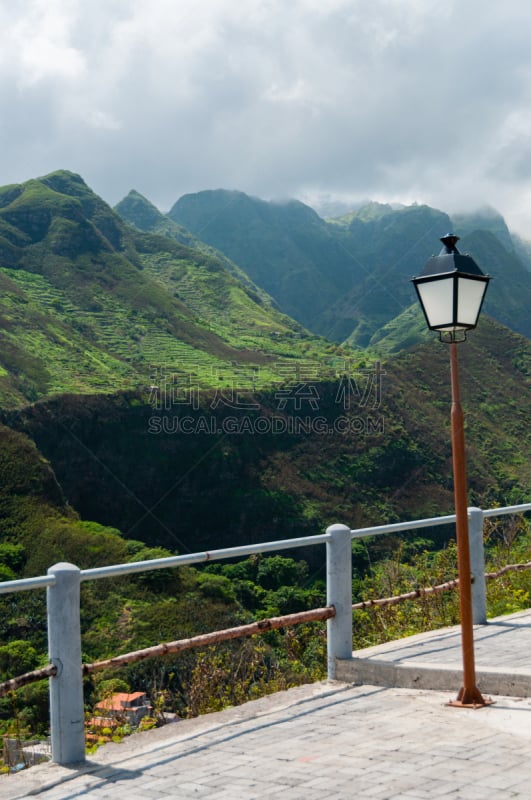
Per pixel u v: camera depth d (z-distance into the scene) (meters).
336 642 5.59
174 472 70.50
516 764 3.60
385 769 3.65
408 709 4.70
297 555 64.12
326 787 3.47
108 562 45.34
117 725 5.71
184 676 7.16
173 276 163.50
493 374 92.94
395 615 8.72
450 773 3.52
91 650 32.72
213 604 40.31
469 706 4.62
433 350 95.88
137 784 3.78
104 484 68.69
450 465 75.69
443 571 9.27
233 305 155.75
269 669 7.28
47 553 45.34
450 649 6.12
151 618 35.84
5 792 3.77
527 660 5.67
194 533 67.75
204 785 3.67
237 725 4.66
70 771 4.04
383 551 38.50
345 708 4.85
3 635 28.73
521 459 76.25
